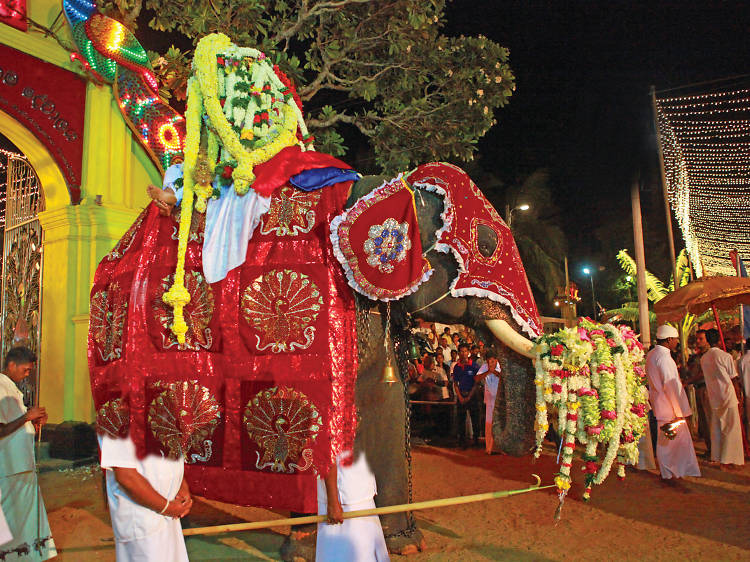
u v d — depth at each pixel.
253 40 8.44
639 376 2.94
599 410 2.75
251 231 3.17
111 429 3.09
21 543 4.44
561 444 2.81
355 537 3.13
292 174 3.23
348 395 3.00
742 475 7.95
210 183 3.27
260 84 3.38
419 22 8.83
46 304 9.52
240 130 3.28
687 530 5.37
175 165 3.62
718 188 18.98
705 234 21.80
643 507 6.22
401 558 4.55
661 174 18.56
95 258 9.23
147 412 3.09
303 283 3.04
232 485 3.03
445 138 9.69
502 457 9.50
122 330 3.24
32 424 4.67
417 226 3.17
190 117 3.34
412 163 10.60
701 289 9.45
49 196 9.66
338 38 9.40
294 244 3.15
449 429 11.93
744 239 21.50
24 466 4.50
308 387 2.94
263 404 2.98
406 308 3.42
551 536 5.16
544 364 2.83
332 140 9.15
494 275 3.22
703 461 9.13
